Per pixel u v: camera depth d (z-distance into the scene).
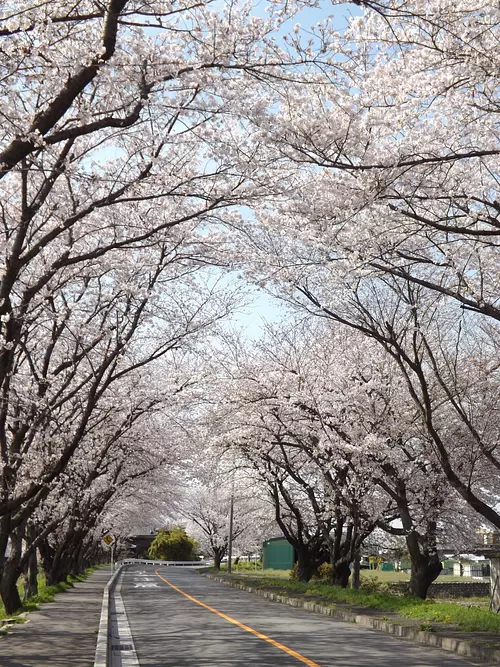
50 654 10.42
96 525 40.94
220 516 63.06
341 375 21.67
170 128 12.29
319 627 15.74
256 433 25.84
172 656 10.81
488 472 22.44
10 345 11.35
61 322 16.16
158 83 9.96
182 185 12.27
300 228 13.84
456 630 13.85
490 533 28.19
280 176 12.18
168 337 18.92
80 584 35.00
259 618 17.77
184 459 30.80
